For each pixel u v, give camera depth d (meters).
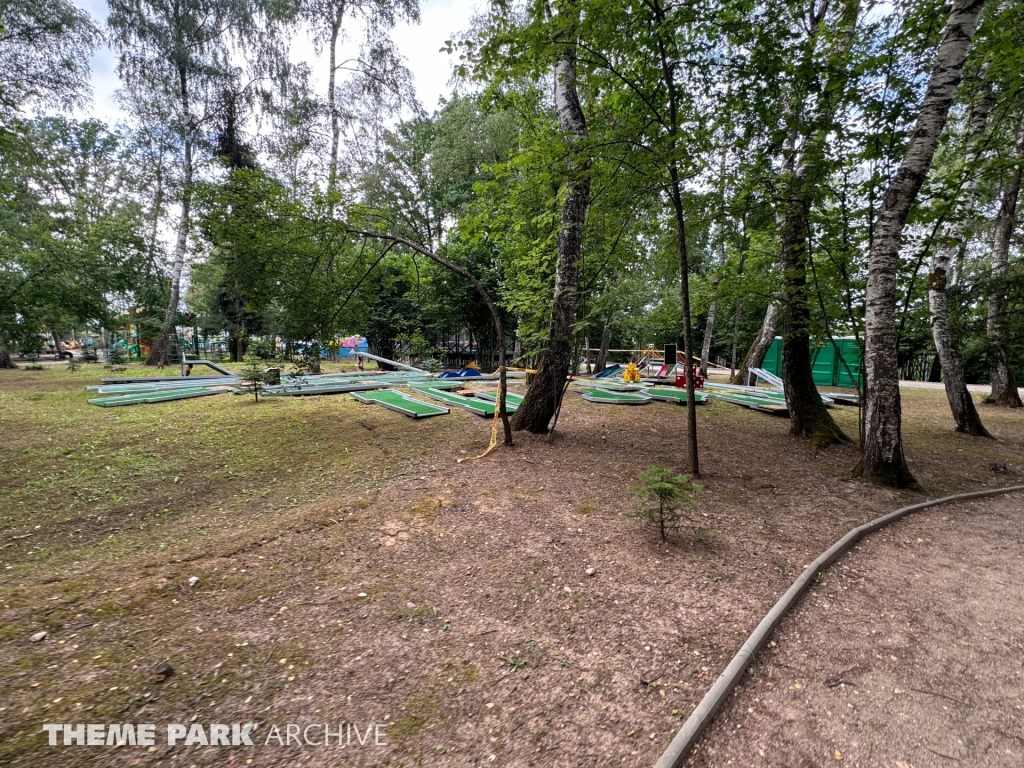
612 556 3.34
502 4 5.80
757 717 1.94
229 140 16.56
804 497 4.71
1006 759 1.74
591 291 6.60
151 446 6.34
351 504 4.15
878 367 5.12
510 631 2.50
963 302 9.06
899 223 4.93
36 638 2.29
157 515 4.25
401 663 2.22
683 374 13.20
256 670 2.13
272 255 5.79
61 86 12.32
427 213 20.97
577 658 2.29
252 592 2.79
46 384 12.84
